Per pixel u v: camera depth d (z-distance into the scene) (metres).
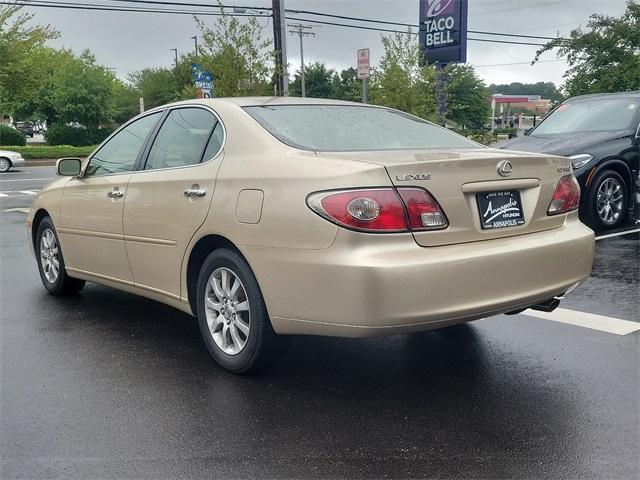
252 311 3.87
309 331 3.61
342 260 3.38
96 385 3.99
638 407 3.59
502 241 3.79
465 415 3.53
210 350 4.25
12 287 6.55
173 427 3.42
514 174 3.87
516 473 2.95
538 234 4.00
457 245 3.61
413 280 3.37
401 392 3.84
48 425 3.45
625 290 5.99
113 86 63.62
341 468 3.00
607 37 23.23
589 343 4.60
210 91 16.61
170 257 4.46
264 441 3.26
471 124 69.69
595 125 9.74
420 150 4.05
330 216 3.42
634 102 9.74
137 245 4.78
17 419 3.53
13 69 30.38
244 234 3.81
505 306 3.72
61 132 44.16
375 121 4.59
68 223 5.63
